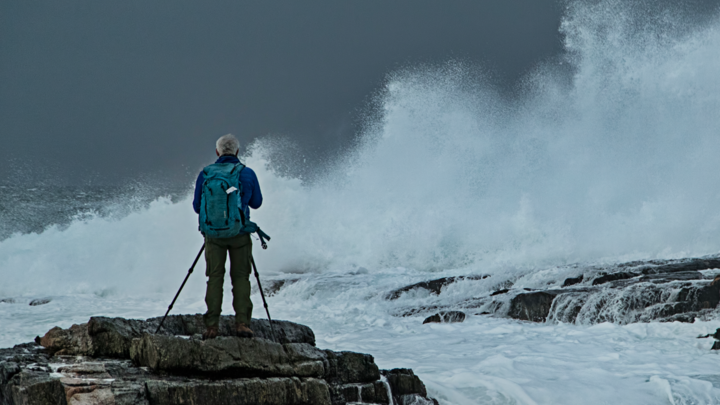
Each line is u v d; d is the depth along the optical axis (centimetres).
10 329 3772
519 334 3606
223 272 1980
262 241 2039
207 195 1916
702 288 3738
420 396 2180
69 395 1633
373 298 5122
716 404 2280
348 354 2123
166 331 2136
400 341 3500
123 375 1800
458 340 3488
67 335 2023
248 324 2027
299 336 2273
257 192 1995
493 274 5369
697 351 3033
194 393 1756
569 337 3466
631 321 3772
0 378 1734
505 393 2342
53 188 13775
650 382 2473
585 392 2364
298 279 5812
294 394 1906
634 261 5097
